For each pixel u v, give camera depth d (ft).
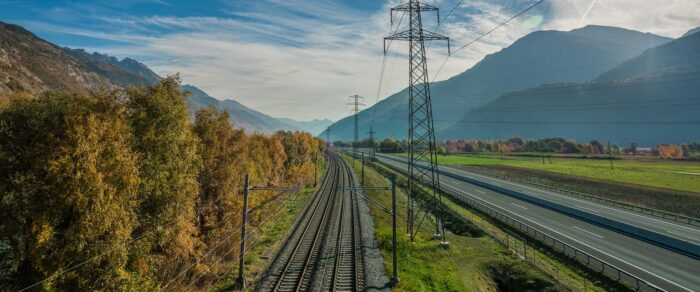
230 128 103.30
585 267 97.04
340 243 114.62
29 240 46.96
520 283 92.22
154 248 71.67
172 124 67.26
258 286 79.30
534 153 551.59
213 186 95.14
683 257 105.09
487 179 289.33
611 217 155.22
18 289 48.47
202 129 93.86
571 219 157.17
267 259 98.17
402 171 341.41
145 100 64.59
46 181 48.06
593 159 456.45
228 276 85.87
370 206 183.83
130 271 60.59
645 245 117.50
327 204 185.06
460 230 139.95
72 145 48.98
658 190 211.61
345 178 294.46
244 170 108.78
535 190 232.32
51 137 47.73
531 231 131.54
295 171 229.04
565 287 84.89
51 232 47.80
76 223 49.47
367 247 111.75
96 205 50.52
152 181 63.72
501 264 102.53
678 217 153.07
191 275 83.41
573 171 323.16
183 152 71.87
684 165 361.51
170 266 74.18
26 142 47.78
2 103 48.11
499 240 123.44
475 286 88.33
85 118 50.72
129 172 55.52
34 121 47.55
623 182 247.50
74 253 50.08
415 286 83.66
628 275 82.74
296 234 124.47
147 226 65.00
